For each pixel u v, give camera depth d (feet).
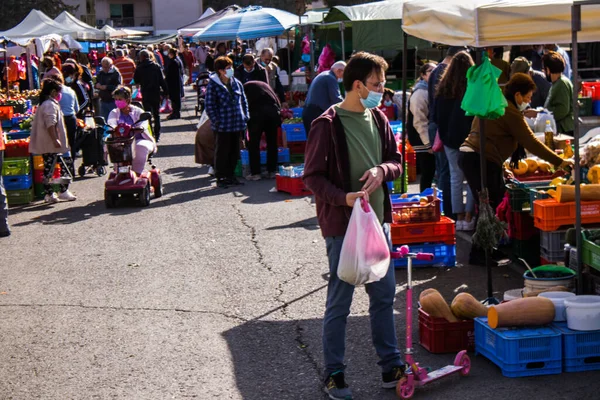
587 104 42.45
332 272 16.44
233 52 90.63
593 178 23.41
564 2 19.45
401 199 28.27
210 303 24.00
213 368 19.03
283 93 61.05
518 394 16.61
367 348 19.76
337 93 38.75
